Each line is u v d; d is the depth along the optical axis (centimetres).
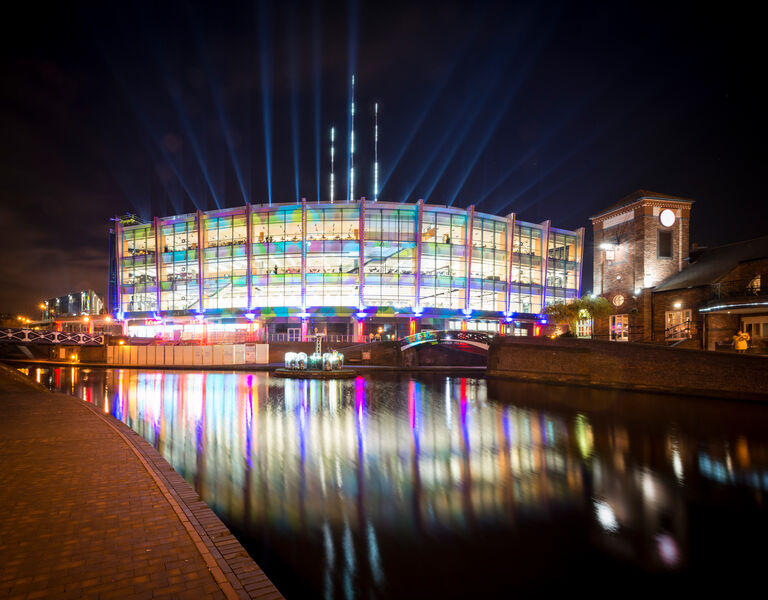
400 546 793
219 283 6034
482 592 659
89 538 545
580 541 814
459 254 5969
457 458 1314
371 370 4375
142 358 4869
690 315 3272
